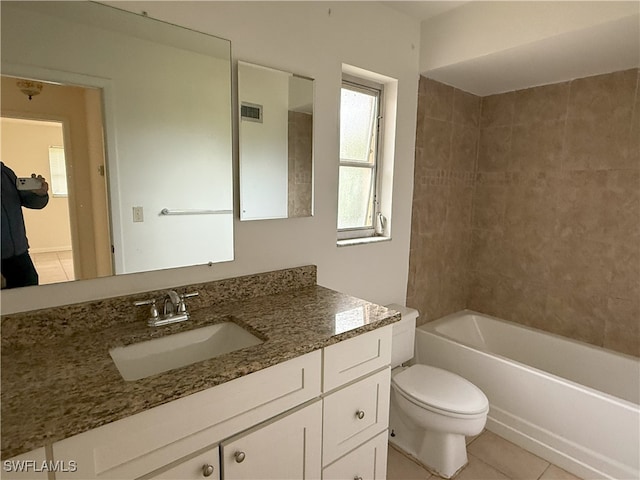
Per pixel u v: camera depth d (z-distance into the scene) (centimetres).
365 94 208
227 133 147
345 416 127
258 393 102
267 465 107
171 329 123
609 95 209
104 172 122
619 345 215
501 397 204
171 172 135
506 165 257
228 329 134
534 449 192
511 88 246
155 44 128
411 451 191
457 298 279
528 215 249
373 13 189
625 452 162
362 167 213
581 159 222
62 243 116
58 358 102
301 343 110
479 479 174
